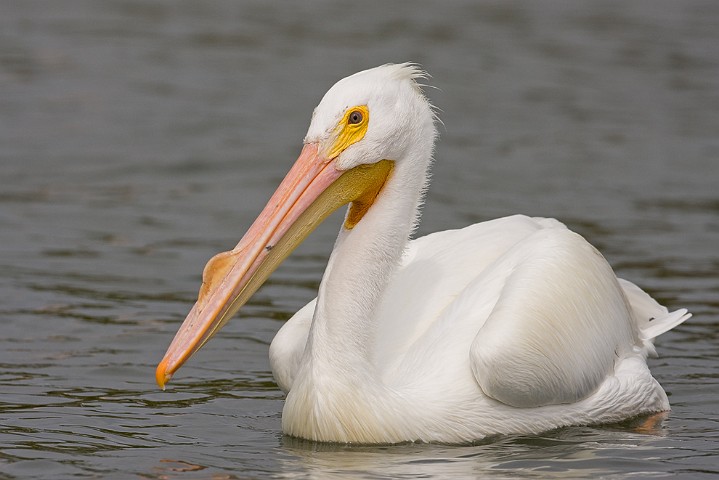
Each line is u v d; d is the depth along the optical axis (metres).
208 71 30.03
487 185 21.17
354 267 10.21
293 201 10.16
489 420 10.46
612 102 27.70
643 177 21.86
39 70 29.42
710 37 34.53
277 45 33.06
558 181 21.50
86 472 9.33
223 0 39.56
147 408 11.35
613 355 11.41
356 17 37.25
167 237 18.22
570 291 11.06
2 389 11.78
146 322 14.23
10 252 17.09
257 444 10.16
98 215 19.33
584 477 9.24
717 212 19.66
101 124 25.17
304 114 26.42
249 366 12.99
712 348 13.56
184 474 9.28
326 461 9.62
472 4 39.59
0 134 24.19
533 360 10.45
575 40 34.12
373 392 10.09
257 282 10.05
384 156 10.35
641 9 38.72
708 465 9.58
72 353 13.03
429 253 11.84
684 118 26.36
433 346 10.77
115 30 34.25
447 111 26.64
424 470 9.39
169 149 23.62
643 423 11.11
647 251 17.39
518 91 28.62
